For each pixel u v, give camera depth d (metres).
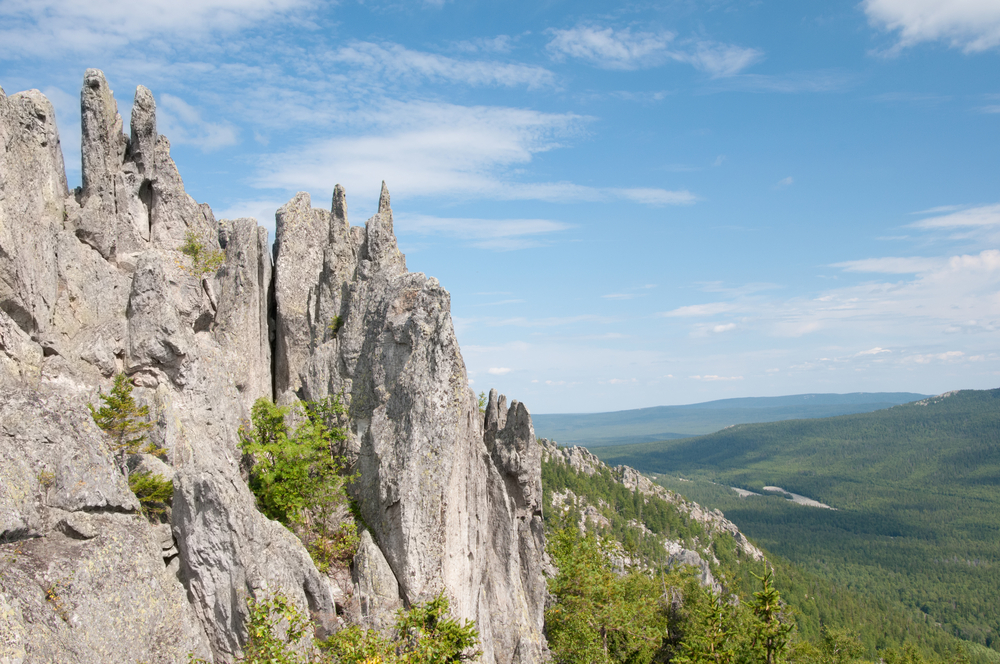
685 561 179.62
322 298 60.31
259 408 54.12
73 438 34.41
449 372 50.53
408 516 48.06
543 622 64.25
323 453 52.88
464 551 50.38
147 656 32.38
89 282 46.25
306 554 41.34
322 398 57.25
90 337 44.72
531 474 64.81
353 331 57.59
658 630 80.12
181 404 47.09
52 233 44.56
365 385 55.16
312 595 40.75
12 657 25.75
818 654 113.38
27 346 40.38
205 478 36.78
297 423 54.69
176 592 35.41
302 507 49.78
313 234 63.22
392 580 47.28
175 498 37.56
